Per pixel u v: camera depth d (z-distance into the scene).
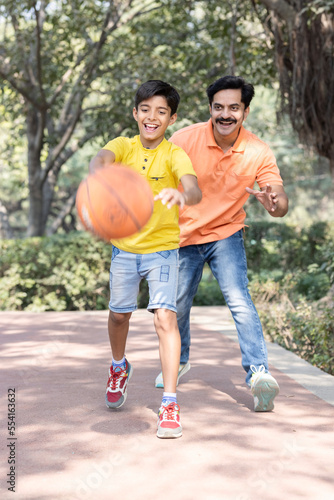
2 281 9.20
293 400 4.05
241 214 4.03
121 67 13.20
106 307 9.74
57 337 6.25
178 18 13.92
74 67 14.09
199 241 3.98
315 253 11.57
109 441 3.25
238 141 3.88
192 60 13.02
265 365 3.82
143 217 2.90
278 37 9.26
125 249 3.48
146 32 14.10
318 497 2.65
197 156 3.93
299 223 13.05
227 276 3.92
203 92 13.70
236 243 3.97
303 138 9.65
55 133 15.34
